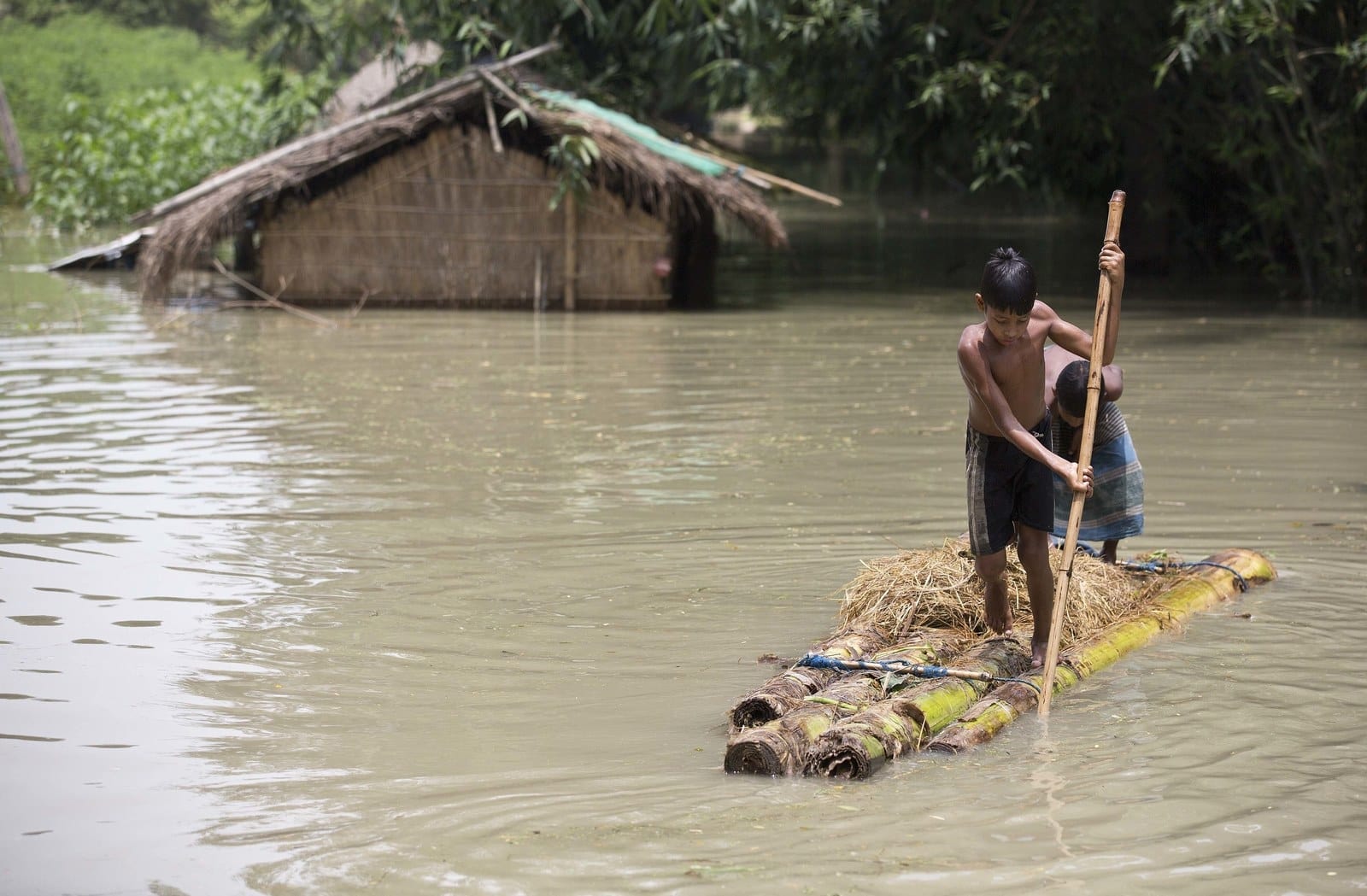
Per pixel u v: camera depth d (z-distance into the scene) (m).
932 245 24.34
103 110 32.06
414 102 16.70
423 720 5.02
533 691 5.31
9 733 4.89
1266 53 17.19
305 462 9.01
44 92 34.81
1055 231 26.72
